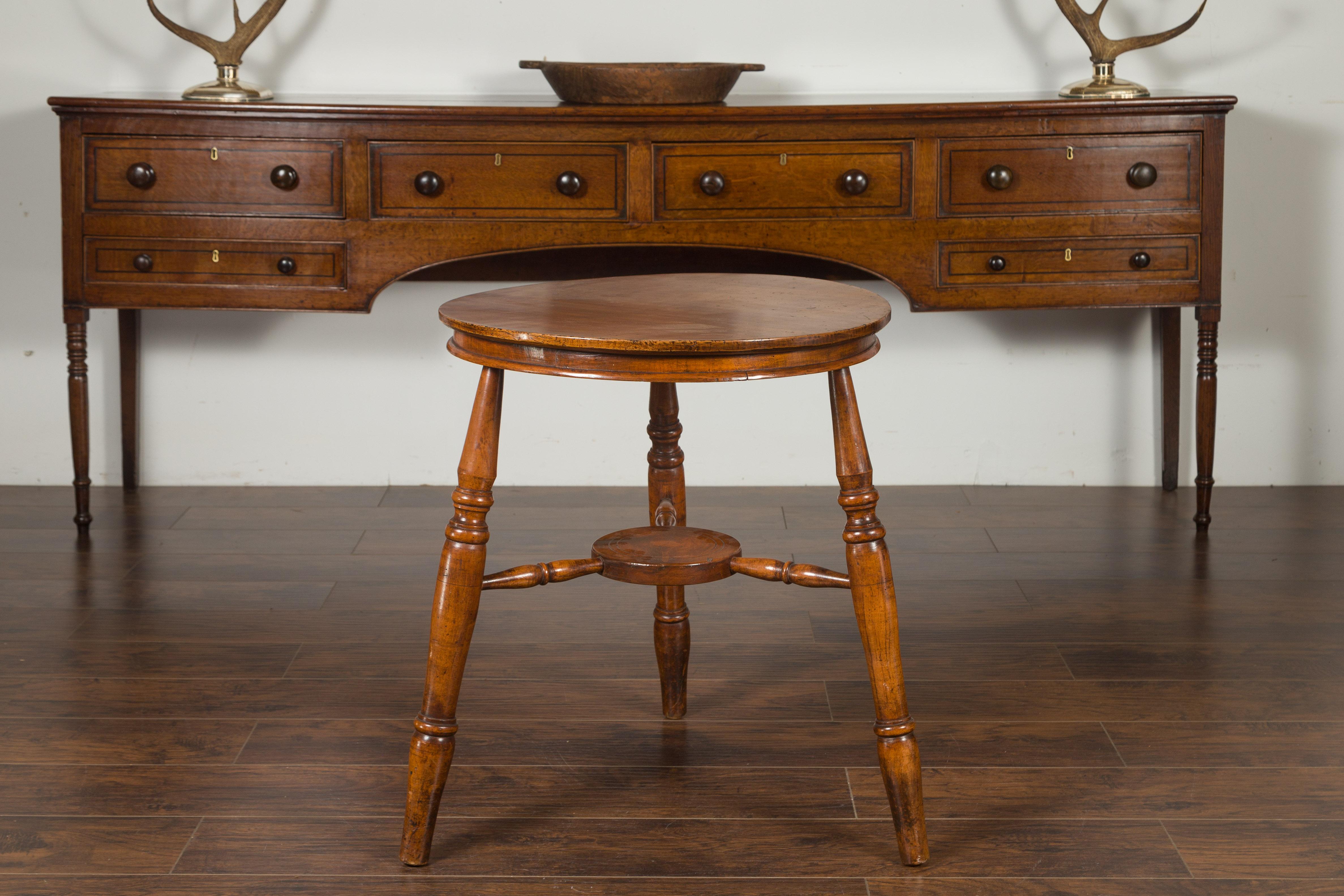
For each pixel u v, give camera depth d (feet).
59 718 6.95
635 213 9.37
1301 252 11.10
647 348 5.01
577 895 5.41
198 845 5.74
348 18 10.90
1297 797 6.12
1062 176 9.33
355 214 9.37
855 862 5.64
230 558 9.54
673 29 10.94
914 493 11.34
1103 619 8.34
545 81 11.03
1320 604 8.55
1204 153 9.32
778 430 11.53
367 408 11.46
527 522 10.44
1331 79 10.82
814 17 10.93
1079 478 11.55
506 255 11.20
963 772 6.40
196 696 7.23
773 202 9.35
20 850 5.68
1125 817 5.96
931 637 8.08
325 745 6.68
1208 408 9.85
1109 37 10.93
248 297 9.52
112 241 9.46
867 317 5.55
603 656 7.81
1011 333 11.32
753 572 5.81
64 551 9.64
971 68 11.00
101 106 9.17
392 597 8.79
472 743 6.72
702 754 6.61
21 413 11.34
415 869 5.59
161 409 11.40
